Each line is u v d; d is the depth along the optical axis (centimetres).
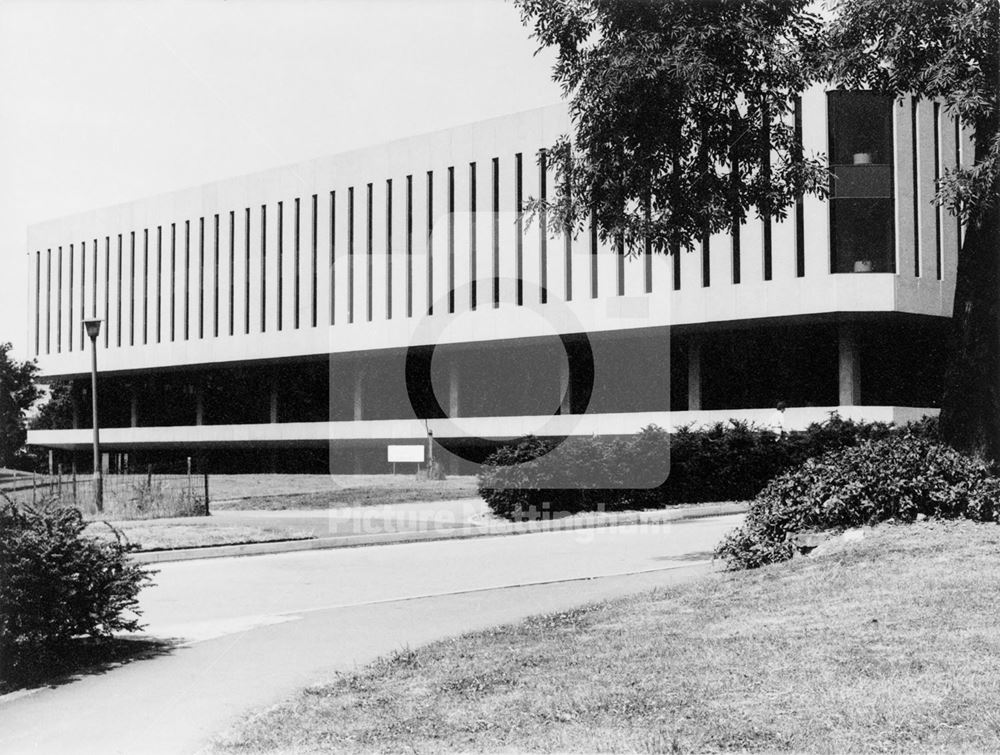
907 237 3969
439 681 750
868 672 665
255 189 5641
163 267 6222
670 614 927
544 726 620
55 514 938
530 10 1454
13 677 867
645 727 600
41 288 7075
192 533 1955
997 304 1359
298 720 672
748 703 627
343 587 1355
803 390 4369
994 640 711
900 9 1339
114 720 709
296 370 6012
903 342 4388
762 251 4066
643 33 1358
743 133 1433
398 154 4909
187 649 962
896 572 968
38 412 7688
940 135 4128
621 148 1455
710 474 2561
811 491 1238
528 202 1566
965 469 1214
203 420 6531
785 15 1412
